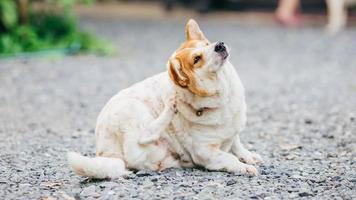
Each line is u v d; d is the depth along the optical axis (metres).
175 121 5.44
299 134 7.38
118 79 11.07
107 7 22.41
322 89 10.25
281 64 12.70
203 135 5.41
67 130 7.67
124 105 5.45
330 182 5.37
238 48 14.62
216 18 19.62
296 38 15.94
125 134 5.40
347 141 6.91
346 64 12.55
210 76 5.18
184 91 5.26
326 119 8.15
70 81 10.84
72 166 5.25
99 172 5.27
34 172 5.77
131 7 22.39
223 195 4.96
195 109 5.32
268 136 7.30
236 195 4.96
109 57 13.21
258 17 19.72
